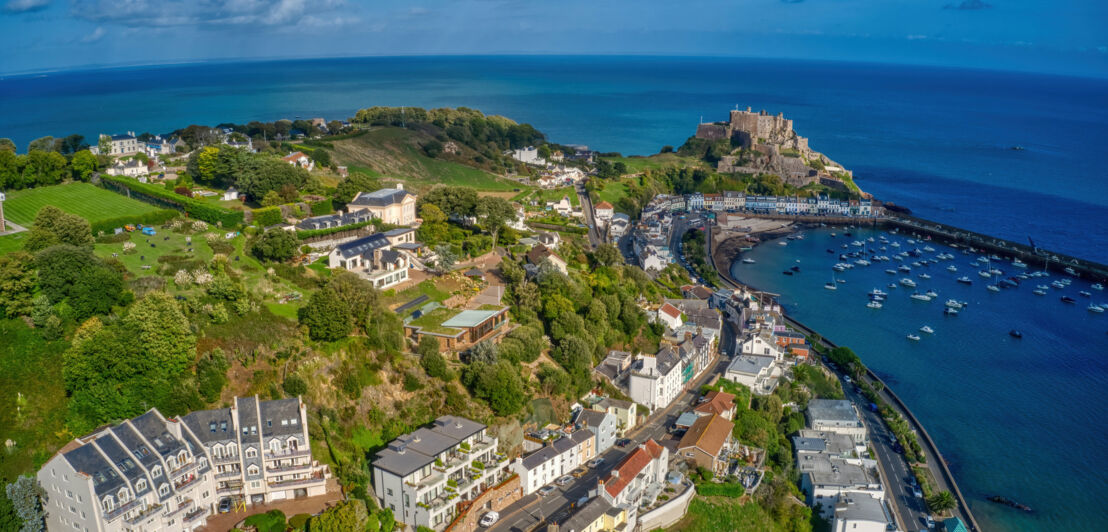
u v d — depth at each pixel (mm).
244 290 179375
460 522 143500
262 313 175000
